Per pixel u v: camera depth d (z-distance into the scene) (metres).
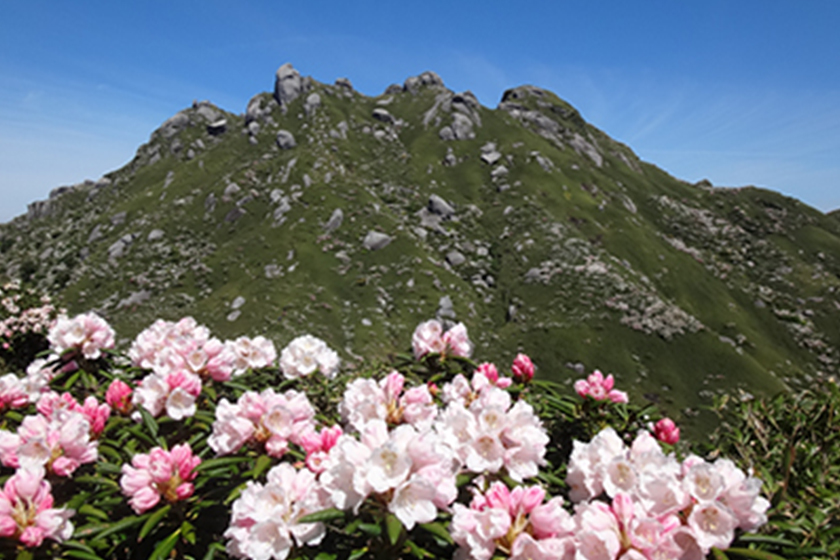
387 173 120.81
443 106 143.00
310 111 136.62
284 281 80.44
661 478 2.56
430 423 3.19
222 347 4.47
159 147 145.88
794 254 115.56
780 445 4.04
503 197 114.00
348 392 3.37
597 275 84.62
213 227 102.56
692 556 2.45
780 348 87.56
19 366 12.45
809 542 2.93
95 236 108.38
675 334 73.00
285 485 2.74
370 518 2.56
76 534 2.86
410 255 88.75
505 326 79.81
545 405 4.39
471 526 2.43
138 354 5.11
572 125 155.25
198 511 3.17
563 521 2.44
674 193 142.25
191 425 4.07
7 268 106.50
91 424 3.66
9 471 3.54
